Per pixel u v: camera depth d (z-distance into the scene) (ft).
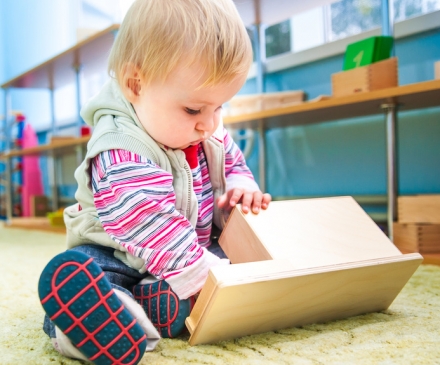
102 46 7.11
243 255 2.13
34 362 1.83
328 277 1.89
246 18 6.37
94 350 1.63
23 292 3.10
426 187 5.27
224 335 1.92
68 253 1.61
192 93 1.90
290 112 4.91
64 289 1.58
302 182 6.64
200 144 2.52
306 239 2.09
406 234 4.25
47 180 12.09
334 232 2.17
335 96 4.81
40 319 2.46
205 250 2.05
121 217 1.98
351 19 6.61
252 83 7.43
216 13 1.92
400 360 1.68
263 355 1.77
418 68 5.32
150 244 1.97
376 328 2.06
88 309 1.60
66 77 9.39
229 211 2.54
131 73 2.02
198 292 1.96
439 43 5.14
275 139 6.97
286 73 6.85
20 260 4.57
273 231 2.07
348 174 6.08
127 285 2.23
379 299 2.26
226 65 1.88
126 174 1.99
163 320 2.01
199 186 2.42
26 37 12.82
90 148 2.16
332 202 2.35
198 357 1.77
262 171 6.57
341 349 1.81
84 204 2.33
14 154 9.65
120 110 2.21
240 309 1.79
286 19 6.59
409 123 5.37
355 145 5.98
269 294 1.80
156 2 1.96
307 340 1.92
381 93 4.05
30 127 11.19
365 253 2.12
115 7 10.85
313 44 7.05
